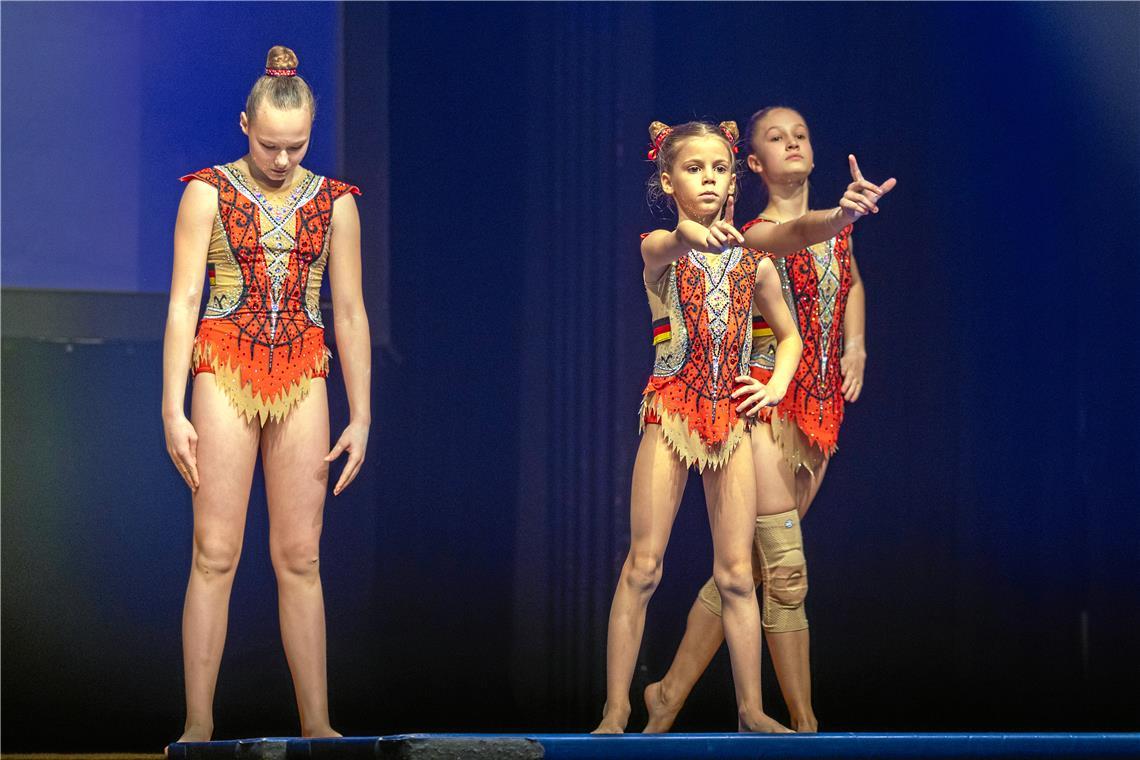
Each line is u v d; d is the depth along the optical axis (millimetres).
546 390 12336
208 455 8562
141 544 11258
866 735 6547
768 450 9539
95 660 11141
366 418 8953
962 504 12906
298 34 11656
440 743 6078
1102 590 12680
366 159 12008
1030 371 12906
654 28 12609
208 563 8594
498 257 12359
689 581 12461
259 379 8609
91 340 11273
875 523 12844
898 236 12953
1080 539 12766
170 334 8508
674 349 8664
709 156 8492
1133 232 12516
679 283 8656
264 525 11570
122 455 11281
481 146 12391
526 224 12406
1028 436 12914
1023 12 12688
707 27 12688
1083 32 12570
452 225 12328
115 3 11352
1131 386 12570
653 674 12320
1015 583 12836
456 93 12359
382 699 11828
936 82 12938
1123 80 12484
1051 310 12836
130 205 11359
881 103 12938
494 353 12305
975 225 12945
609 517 12211
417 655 11930
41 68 11219
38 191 11211
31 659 11031
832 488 12805
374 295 12016
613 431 12289
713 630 9820
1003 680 12773
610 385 12320
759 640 8641
